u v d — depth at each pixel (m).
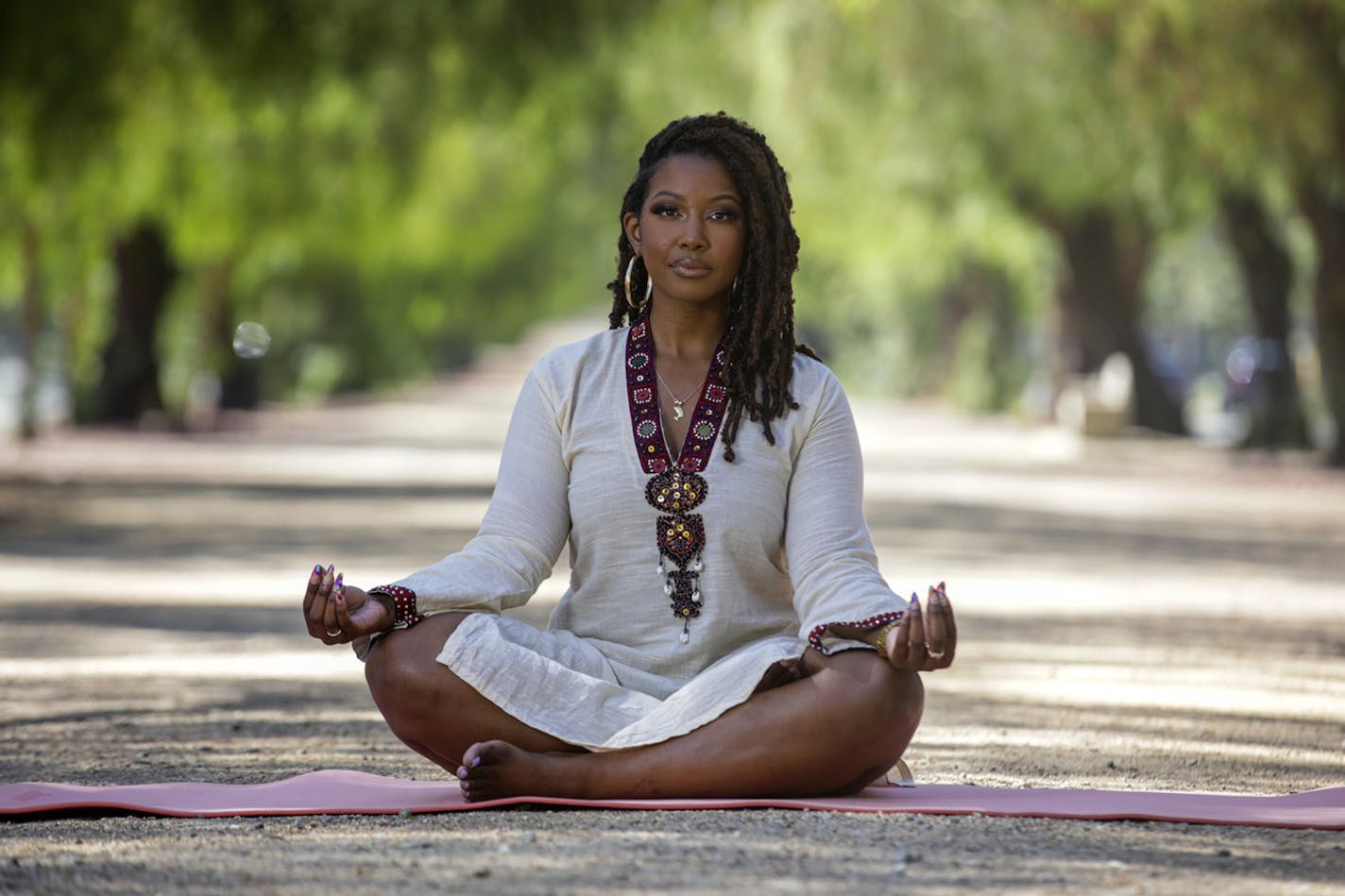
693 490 5.20
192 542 17.30
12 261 34.12
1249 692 8.72
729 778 4.94
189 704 8.16
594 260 79.94
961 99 27.39
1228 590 14.01
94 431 37.06
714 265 5.27
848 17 27.19
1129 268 36.91
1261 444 32.53
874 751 4.93
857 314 68.38
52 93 21.89
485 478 27.23
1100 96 26.09
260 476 27.14
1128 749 6.89
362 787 5.41
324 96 28.31
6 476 25.48
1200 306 81.75
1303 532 19.66
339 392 58.69
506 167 47.09
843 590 5.01
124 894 3.99
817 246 46.91
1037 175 29.70
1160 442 35.84
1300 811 5.04
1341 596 13.66
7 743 6.99
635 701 5.05
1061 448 34.47
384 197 32.78
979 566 15.70
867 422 47.78
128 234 37.59
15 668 9.49
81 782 6.05
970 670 9.55
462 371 95.81
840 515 5.18
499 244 59.22
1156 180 27.19
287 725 7.51
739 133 5.33
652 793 4.97
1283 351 32.34
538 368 5.43
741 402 5.26
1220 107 23.83
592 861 4.26
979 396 51.50
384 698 5.09
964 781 6.04
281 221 32.84
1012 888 4.04
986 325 51.91
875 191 33.50
